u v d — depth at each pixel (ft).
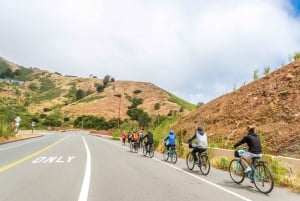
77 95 583.58
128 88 596.70
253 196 30.09
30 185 32.30
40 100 593.01
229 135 74.33
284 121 67.15
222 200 27.68
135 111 447.42
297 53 94.73
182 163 57.93
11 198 26.32
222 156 55.83
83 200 25.93
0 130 125.59
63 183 33.81
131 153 78.89
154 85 622.54
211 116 93.71
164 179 38.29
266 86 86.63
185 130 97.35
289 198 29.84
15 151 75.51
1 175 38.65
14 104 507.71
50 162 53.26
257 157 34.30
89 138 174.19
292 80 81.15
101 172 42.86
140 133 86.99
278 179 38.27
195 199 27.63
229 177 41.81
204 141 44.96
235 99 92.89
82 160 57.67
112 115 458.91
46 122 402.11
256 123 73.00
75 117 452.76
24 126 345.31
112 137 192.85
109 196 27.76
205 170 43.11
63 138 162.91
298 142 56.90
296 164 38.63
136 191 30.32
